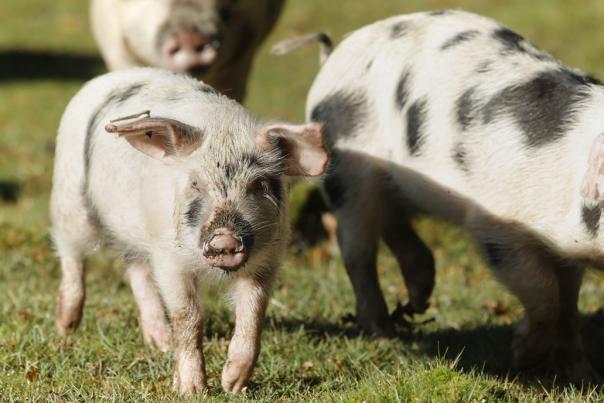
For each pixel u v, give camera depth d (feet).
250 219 32.12
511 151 37.37
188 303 34.50
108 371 36.14
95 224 39.91
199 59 55.83
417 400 31.53
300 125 32.60
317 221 62.23
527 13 130.82
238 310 34.60
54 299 46.06
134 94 37.99
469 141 38.45
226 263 31.01
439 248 58.85
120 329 41.42
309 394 34.30
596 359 41.42
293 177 35.50
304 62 123.44
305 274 53.57
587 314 46.29
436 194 39.96
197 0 56.13
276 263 34.71
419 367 34.96
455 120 39.01
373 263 44.16
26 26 140.05
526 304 38.27
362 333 43.29
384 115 41.57
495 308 47.78
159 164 34.27
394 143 41.16
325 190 44.14
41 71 120.67
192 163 32.99
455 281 53.57
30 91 111.96
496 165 37.63
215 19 56.29
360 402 31.73
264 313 34.78
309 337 41.55
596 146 32.14
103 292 49.37
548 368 39.70
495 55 39.75
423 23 42.57
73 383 34.32
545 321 38.27
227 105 36.14
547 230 36.76
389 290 52.31
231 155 32.94
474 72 39.40
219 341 40.29
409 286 44.39
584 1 134.92
